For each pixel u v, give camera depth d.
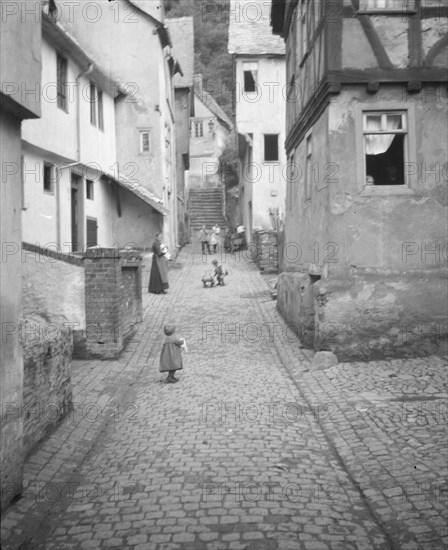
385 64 9.43
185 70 33.09
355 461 5.65
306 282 11.14
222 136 45.59
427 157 9.55
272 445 6.19
